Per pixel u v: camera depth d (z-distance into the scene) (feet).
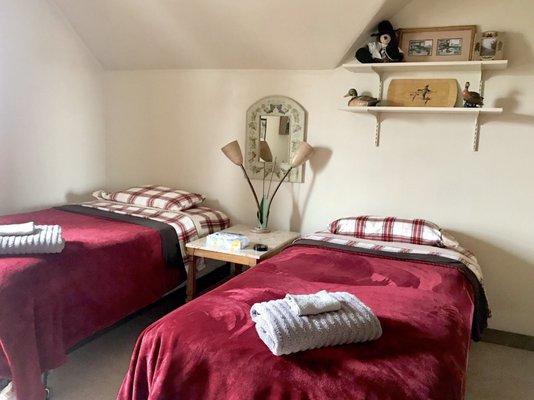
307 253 8.01
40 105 10.80
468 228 9.31
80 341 7.25
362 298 5.98
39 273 6.63
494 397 7.32
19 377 6.07
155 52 11.27
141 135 12.28
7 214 10.25
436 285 6.63
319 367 4.33
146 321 9.52
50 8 10.75
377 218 9.35
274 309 4.82
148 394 5.05
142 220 9.61
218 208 11.67
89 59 11.96
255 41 9.97
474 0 8.71
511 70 8.63
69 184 11.76
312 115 10.36
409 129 9.52
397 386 4.14
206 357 4.61
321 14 8.84
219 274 11.27
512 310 9.15
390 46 9.07
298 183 10.67
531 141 8.64
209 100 11.37
